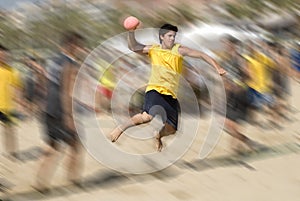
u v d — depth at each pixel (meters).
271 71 9.51
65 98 6.13
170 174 6.79
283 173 6.82
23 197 6.09
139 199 5.95
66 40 6.12
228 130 8.13
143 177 6.68
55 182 6.44
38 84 6.82
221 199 5.92
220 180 6.55
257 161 7.35
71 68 6.09
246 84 8.09
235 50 8.55
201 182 6.47
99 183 6.46
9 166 7.29
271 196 5.99
